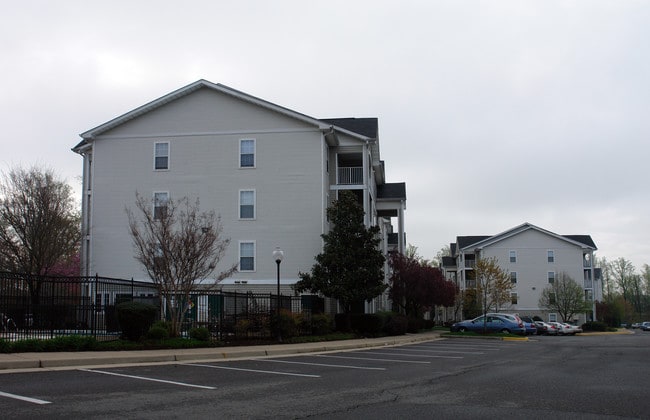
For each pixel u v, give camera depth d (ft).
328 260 92.58
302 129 110.63
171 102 113.91
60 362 46.16
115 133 114.32
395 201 151.84
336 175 116.88
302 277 94.17
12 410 27.07
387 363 54.95
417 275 134.82
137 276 109.09
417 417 27.07
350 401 31.42
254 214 109.50
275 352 63.52
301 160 109.91
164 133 113.29
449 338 117.50
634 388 37.78
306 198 108.88
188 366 48.93
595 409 29.66
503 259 242.58
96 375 41.06
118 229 111.24
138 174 112.68
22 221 112.47
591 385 39.22
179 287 69.77
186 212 101.45
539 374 46.06
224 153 111.75
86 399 30.58
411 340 99.45
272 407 29.19
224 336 70.54
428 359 60.44
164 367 47.73
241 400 31.22
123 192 112.37
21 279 61.41
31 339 53.88
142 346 59.00
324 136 110.73
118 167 113.29
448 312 250.37
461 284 271.08
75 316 61.11
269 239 108.58
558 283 218.18
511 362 57.82
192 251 73.31
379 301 158.51
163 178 112.06
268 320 75.97
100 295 74.38
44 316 60.39
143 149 113.29
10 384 35.78
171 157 112.47
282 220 108.88
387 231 199.82
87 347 55.47
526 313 237.45
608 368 51.83
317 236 107.55
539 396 33.94
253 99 110.52
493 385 38.86
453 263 318.65
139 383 37.29
